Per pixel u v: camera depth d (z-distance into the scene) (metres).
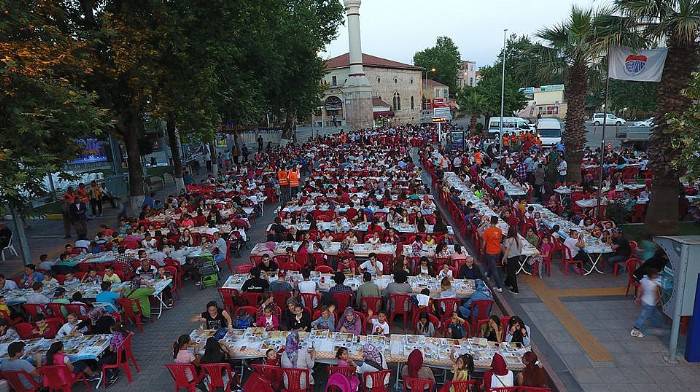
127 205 25.70
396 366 9.18
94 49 16.30
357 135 54.41
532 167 26.00
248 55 30.95
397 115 89.38
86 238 18.86
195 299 13.13
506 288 12.88
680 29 13.01
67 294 11.54
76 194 20.98
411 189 21.27
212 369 8.01
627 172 25.55
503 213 17.28
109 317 9.85
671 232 14.94
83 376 8.88
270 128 59.53
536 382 7.38
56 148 12.45
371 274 11.99
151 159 38.66
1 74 10.44
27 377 8.22
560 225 16.09
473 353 8.34
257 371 8.09
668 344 9.79
